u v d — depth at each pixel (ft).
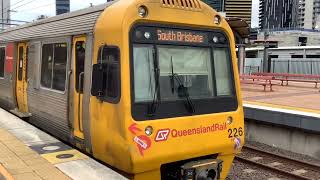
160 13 18.89
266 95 60.18
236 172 28.96
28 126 27.45
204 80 20.56
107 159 19.15
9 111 34.17
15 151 21.31
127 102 17.60
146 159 17.97
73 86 22.22
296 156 35.42
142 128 17.88
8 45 34.53
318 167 29.63
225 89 21.39
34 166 18.88
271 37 236.02
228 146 21.08
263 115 39.11
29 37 29.48
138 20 18.25
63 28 23.94
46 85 26.32
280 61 126.52
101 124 19.10
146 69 18.43
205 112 20.25
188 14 19.94
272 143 39.04
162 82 18.94
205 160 20.20
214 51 21.09
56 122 24.79
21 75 31.48
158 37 18.93
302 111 40.19
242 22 57.52
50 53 25.77
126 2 18.51
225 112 21.04
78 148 22.17
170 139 18.71
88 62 20.31
